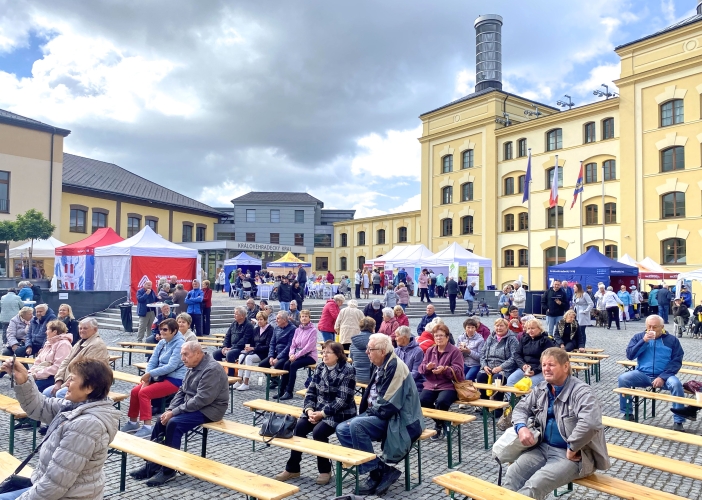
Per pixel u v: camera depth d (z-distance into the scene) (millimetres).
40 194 35281
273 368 9797
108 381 3385
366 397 5766
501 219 38781
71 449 3148
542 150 36344
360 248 55094
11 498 3477
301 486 5531
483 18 42750
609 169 33031
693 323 19500
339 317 11422
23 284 19219
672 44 30297
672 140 30078
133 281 21750
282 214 57406
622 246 31859
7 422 7773
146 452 5086
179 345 7387
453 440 7168
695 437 5402
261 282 32969
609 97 34688
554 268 25891
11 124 34062
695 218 29016
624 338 18203
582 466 4262
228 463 6230
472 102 40688
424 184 44469
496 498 3984
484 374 8633
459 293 30734
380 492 5297
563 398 4434
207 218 52906
